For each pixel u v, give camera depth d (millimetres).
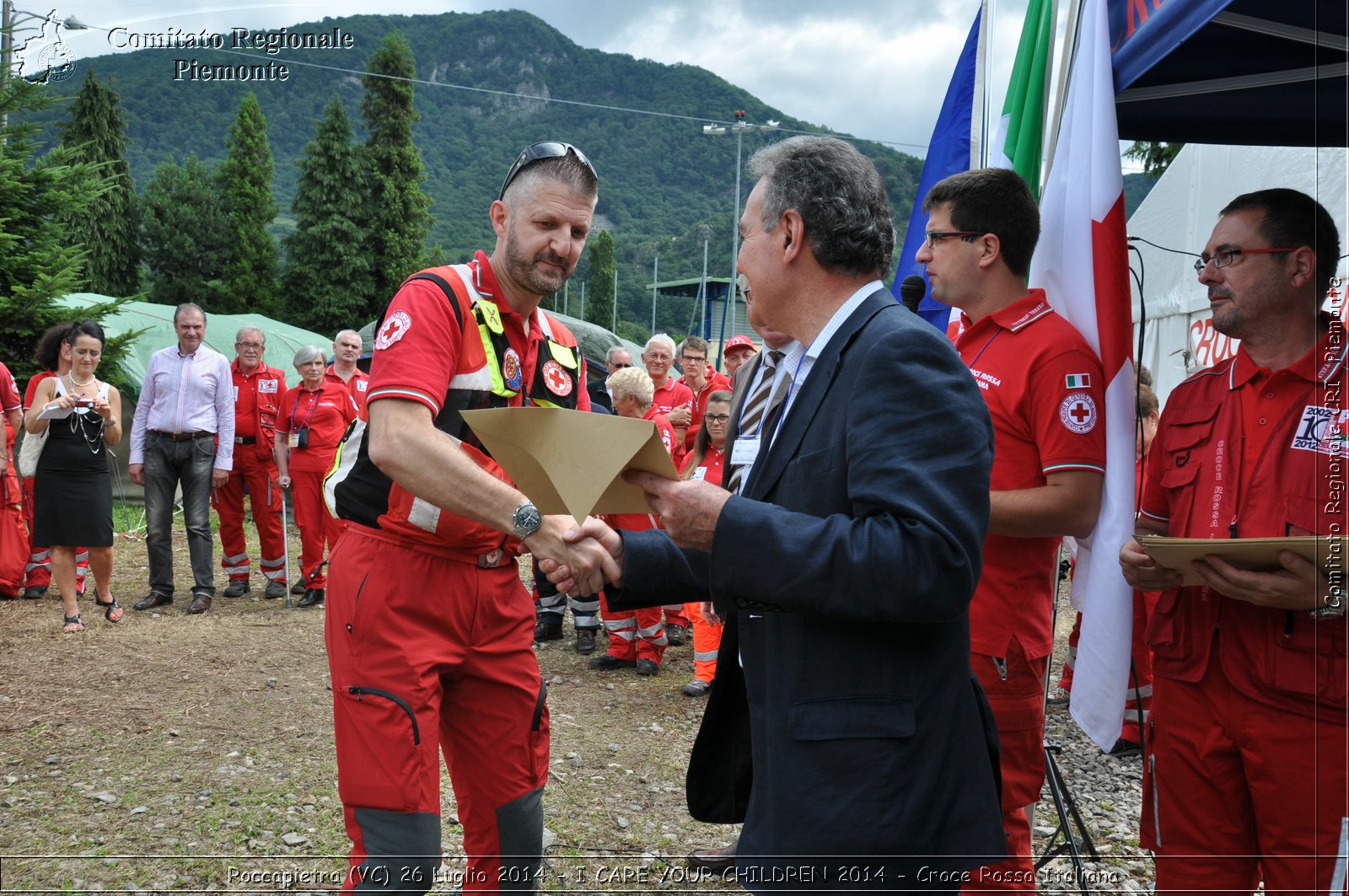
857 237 1602
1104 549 2359
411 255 35750
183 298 38656
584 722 4992
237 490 7750
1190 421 2266
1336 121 3070
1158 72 2895
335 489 2291
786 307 1668
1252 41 2738
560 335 2611
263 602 7566
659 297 90250
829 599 1374
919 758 1474
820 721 1475
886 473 1391
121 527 10523
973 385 1487
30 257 10633
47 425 6215
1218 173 6438
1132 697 4543
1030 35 3164
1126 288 2465
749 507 1432
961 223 2514
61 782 3947
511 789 2389
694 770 1803
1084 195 2521
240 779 4035
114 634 6328
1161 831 2262
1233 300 2111
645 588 1708
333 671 2254
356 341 7914
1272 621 2018
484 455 2275
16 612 6883
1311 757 1962
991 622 2373
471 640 2303
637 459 1468
